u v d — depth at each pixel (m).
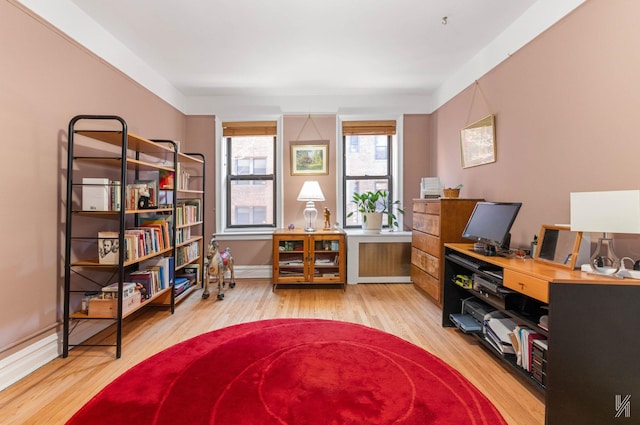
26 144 1.95
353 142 4.56
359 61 3.29
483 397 1.72
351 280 4.10
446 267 2.71
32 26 1.97
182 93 4.19
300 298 3.49
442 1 2.29
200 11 2.40
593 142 1.87
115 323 2.72
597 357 1.48
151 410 1.59
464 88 3.40
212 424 1.49
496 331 2.11
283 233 3.79
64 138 2.23
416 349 2.27
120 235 2.15
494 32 2.72
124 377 1.89
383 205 4.54
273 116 4.37
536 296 1.60
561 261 1.83
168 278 2.98
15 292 1.89
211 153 4.33
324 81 3.85
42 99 2.05
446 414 1.57
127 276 2.67
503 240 2.15
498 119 2.80
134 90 3.10
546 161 2.24
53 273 2.15
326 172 4.39
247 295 3.60
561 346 1.48
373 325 2.73
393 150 4.54
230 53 3.10
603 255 1.69
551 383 1.49
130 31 2.69
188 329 2.63
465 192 3.41
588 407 1.48
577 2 1.96
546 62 2.23
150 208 2.63
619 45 1.71
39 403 1.66
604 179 1.80
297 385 1.81
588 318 1.48
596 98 1.84
